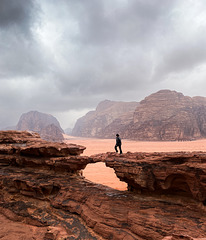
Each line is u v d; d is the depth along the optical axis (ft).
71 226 35.65
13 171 57.21
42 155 55.93
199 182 29.32
